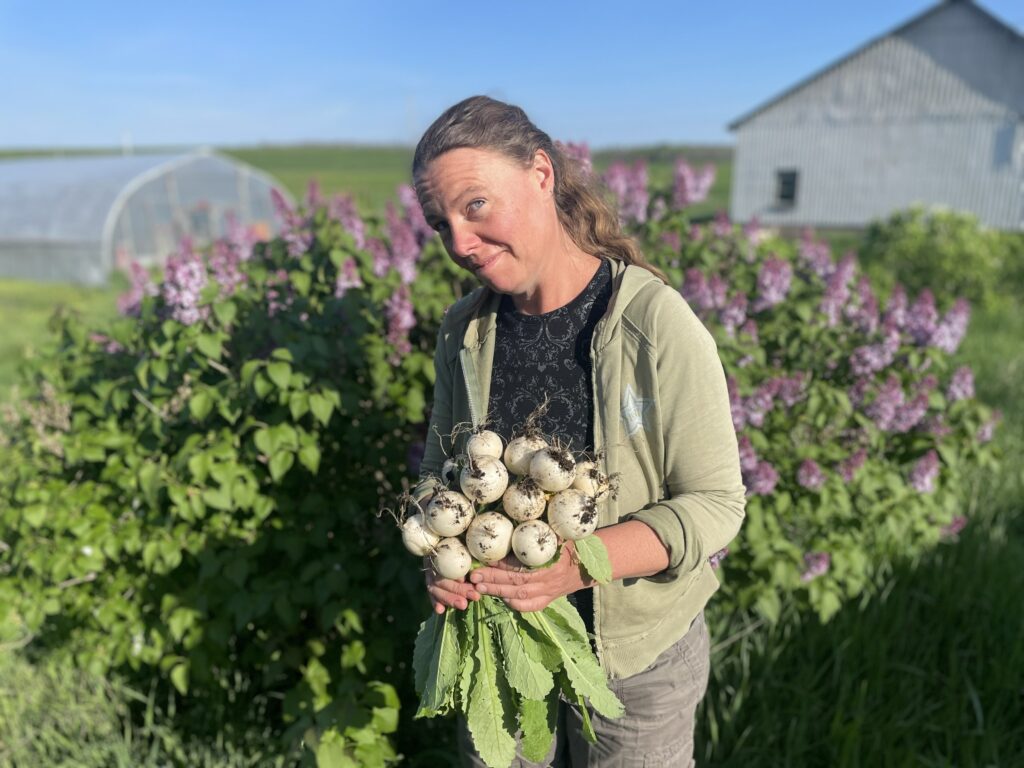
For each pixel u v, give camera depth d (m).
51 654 2.96
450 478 1.39
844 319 3.42
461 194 1.29
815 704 2.64
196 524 2.55
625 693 1.57
